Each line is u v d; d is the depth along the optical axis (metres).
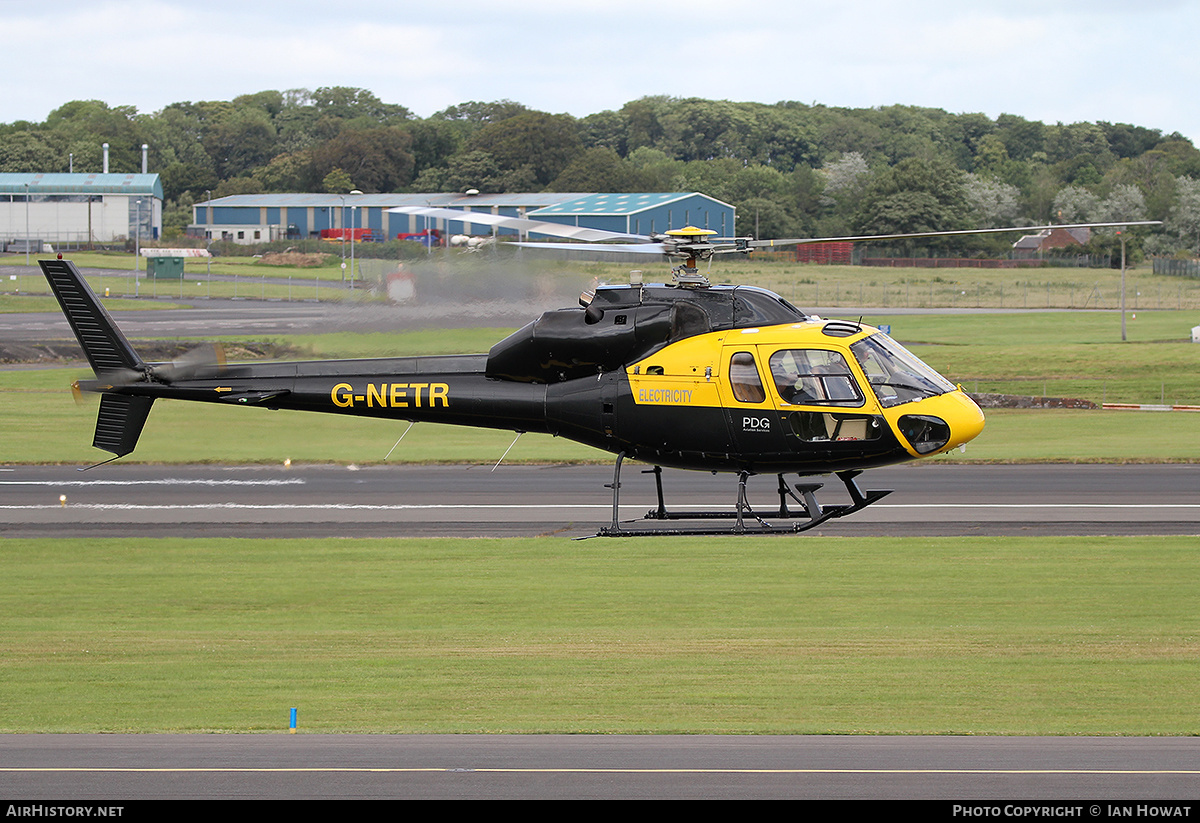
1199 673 63.88
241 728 55.22
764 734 53.91
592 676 63.66
